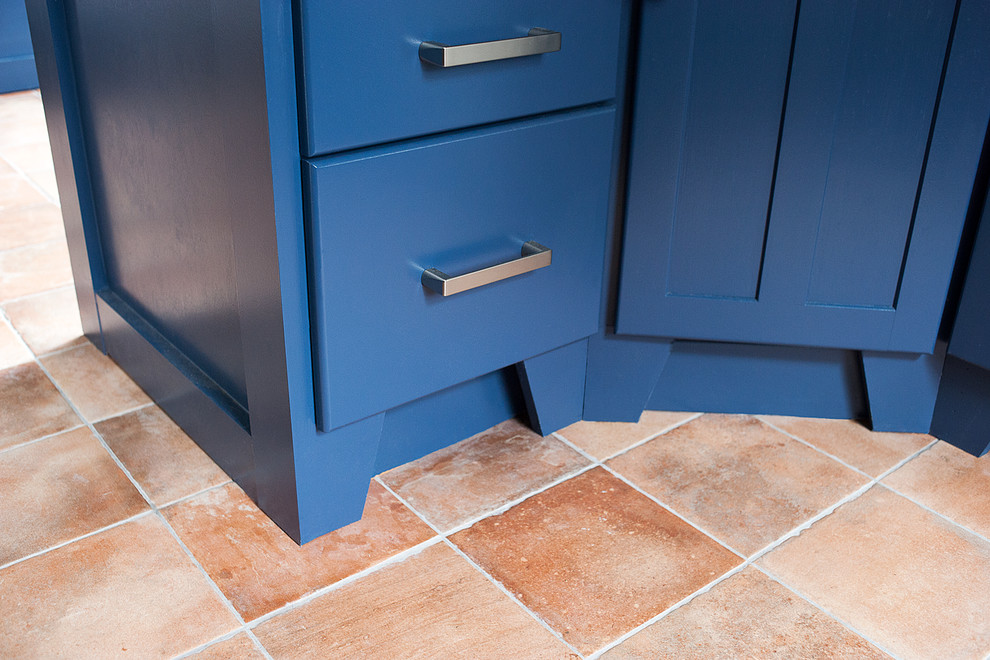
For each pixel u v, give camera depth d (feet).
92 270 5.26
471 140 3.70
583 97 4.00
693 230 4.39
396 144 3.51
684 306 4.55
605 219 4.38
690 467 4.58
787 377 4.90
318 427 3.81
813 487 4.45
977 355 4.41
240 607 3.67
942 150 4.10
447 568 3.90
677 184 4.29
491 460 4.62
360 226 3.50
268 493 4.11
